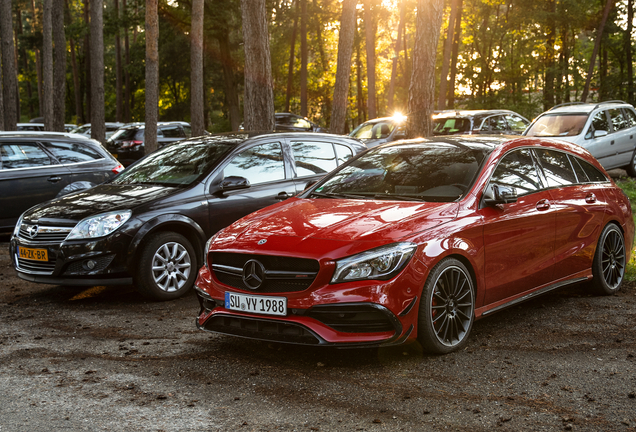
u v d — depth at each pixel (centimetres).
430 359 431
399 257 406
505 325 514
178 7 3900
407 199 484
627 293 622
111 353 464
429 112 1110
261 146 729
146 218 620
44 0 2284
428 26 1088
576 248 567
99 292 688
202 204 657
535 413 338
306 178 750
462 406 350
